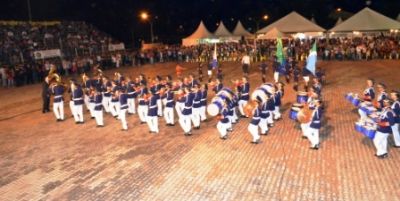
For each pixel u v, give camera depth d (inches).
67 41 1936.5
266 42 1839.3
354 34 2064.5
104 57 1743.4
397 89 895.1
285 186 403.2
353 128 605.6
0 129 729.6
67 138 634.2
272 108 614.2
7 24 1863.9
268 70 1379.2
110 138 618.2
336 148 515.2
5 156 558.9
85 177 458.9
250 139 571.8
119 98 668.1
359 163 458.0
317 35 1974.7
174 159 501.7
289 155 495.2
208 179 431.8
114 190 417.7
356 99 652.7
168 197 393.4
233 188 405.1
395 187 388.8
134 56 1833.2
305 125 529.7
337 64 1459.2
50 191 425.7
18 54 1636.3
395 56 1547.7
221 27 2015.3
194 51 1883.6
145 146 564.4
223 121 570.6
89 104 781.3
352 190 386.3
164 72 1487.5
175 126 670.5
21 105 979.3
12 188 440.1
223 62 1736.0
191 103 606.5
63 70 1549.0
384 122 463.2
